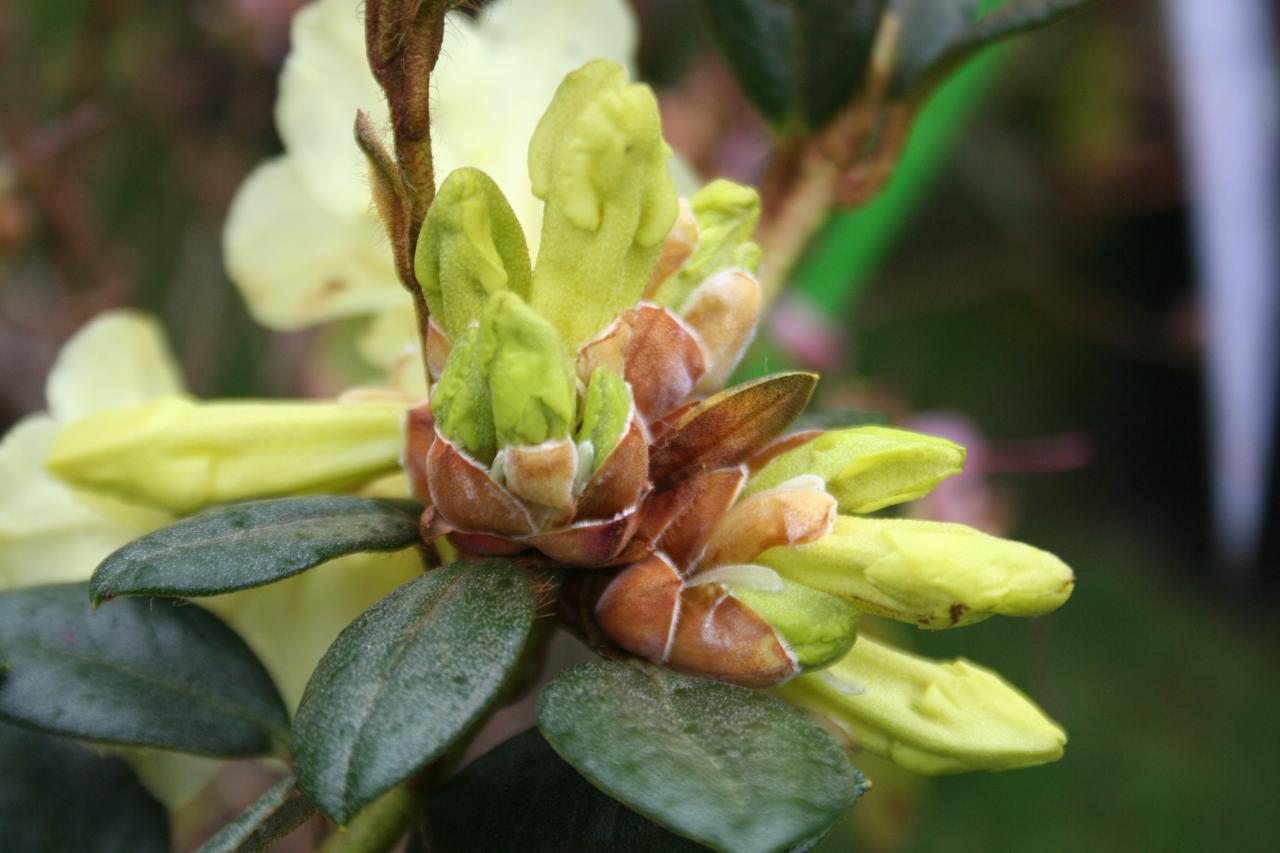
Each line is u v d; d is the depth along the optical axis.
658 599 0.25
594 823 0.25
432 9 0.23
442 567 0.24
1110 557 0.96
